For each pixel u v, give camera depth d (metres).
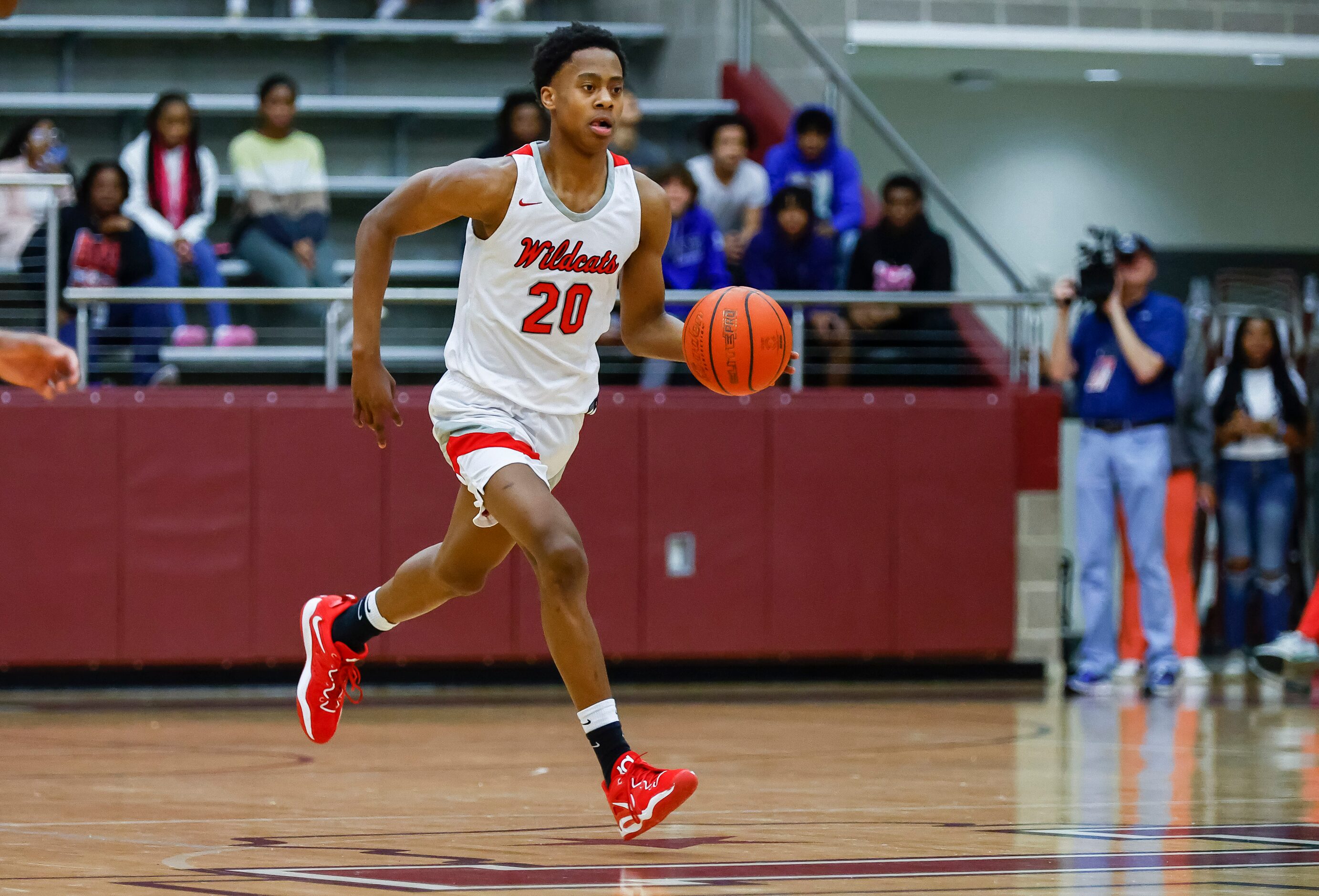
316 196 11.46
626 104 11.74
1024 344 11.21
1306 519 14.02
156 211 11.01
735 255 11.24
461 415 4.27
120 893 3.22
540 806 4.91
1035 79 16.69
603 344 10.76
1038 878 3.48
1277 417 12.22
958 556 10.80
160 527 10.00
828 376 11.09
